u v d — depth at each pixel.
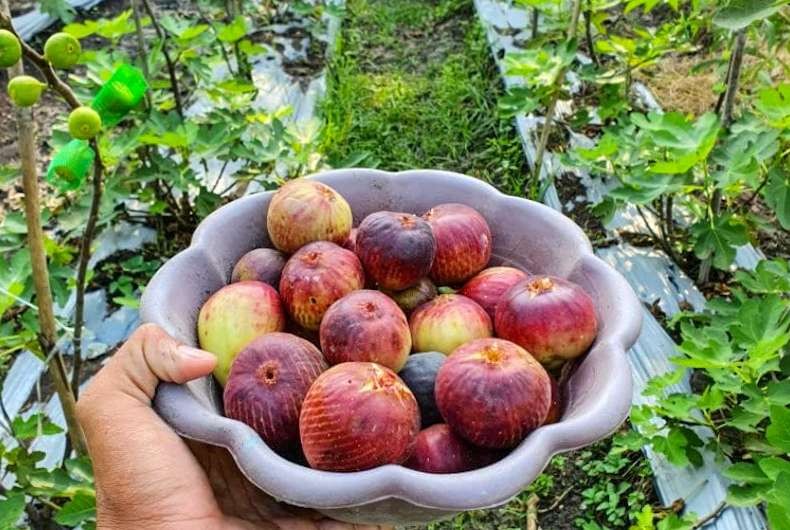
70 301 0.86
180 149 0.84
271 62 1.25
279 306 0.39
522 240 0.44
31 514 0.65
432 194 0.46
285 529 0.42
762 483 0.57
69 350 0.81
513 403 0.33
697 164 0.75
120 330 0.84
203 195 0.88
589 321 0.37
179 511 0.40
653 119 0.74
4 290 0.56
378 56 1.34
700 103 1.10
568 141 1.08
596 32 1.24
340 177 0.45
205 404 0.36
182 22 0.92
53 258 0.78
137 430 0.40
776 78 1.09
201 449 0.43
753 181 0.71
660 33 0.94
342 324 0.36
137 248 0.93
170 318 0.38
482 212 0.45
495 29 1.30
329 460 0.32
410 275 0.39
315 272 0.38
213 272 0.41
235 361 0.35
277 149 0.86
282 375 0.34
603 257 0.90
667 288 0.86
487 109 1.17
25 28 1.26
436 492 0.29
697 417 0.70
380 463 0.32
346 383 0.32
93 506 0.56
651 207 0.95
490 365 0.33
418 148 1.12
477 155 1.10
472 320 0.38
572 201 0.99
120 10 1.38
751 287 0.70
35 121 1.11
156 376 0.37
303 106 1.17
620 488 0.68
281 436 0.34
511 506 0.69
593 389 0.35
